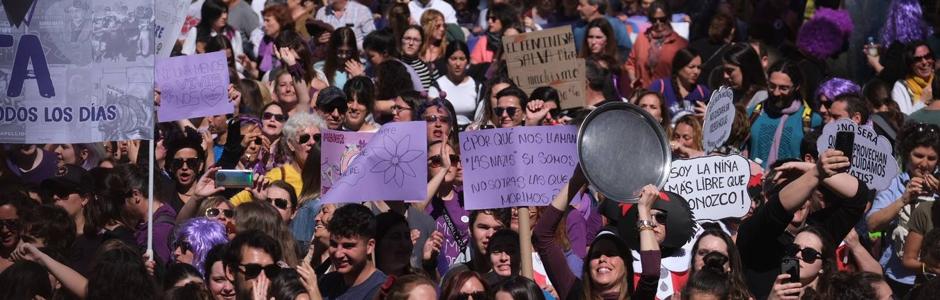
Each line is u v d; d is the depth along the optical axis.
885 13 18.12
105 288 9.27
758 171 11.88
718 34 17.91
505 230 10.35
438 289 9.54
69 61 10.41
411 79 14.84
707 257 9.07
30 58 10.41
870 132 10.79
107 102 10.41
